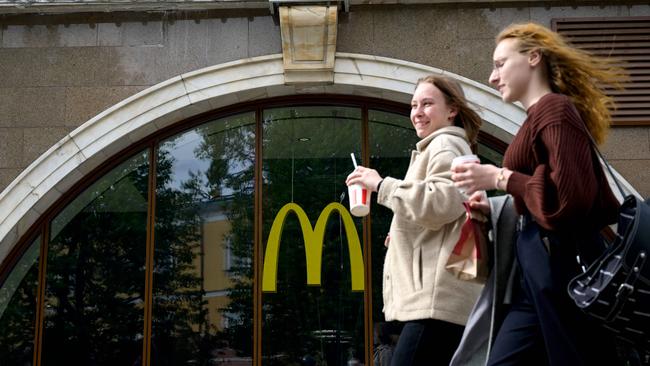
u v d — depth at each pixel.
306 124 8.12
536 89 2.81
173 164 8.11
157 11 8.03
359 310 7.69
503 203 2.95
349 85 7.84
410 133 8.05
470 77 7.86
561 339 2.50
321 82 7.82
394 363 3.20
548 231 2.61
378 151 8.02
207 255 7.91
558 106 2.55
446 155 3.15
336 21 7.70
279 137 8.09
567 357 2.49
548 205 2.48
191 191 8.05
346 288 7.73
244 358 7.66
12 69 8.03
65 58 8.03
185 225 7.99
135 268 7.93
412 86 7.80
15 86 8.01
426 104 3.44
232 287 7.81
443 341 3.14
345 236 7.84
